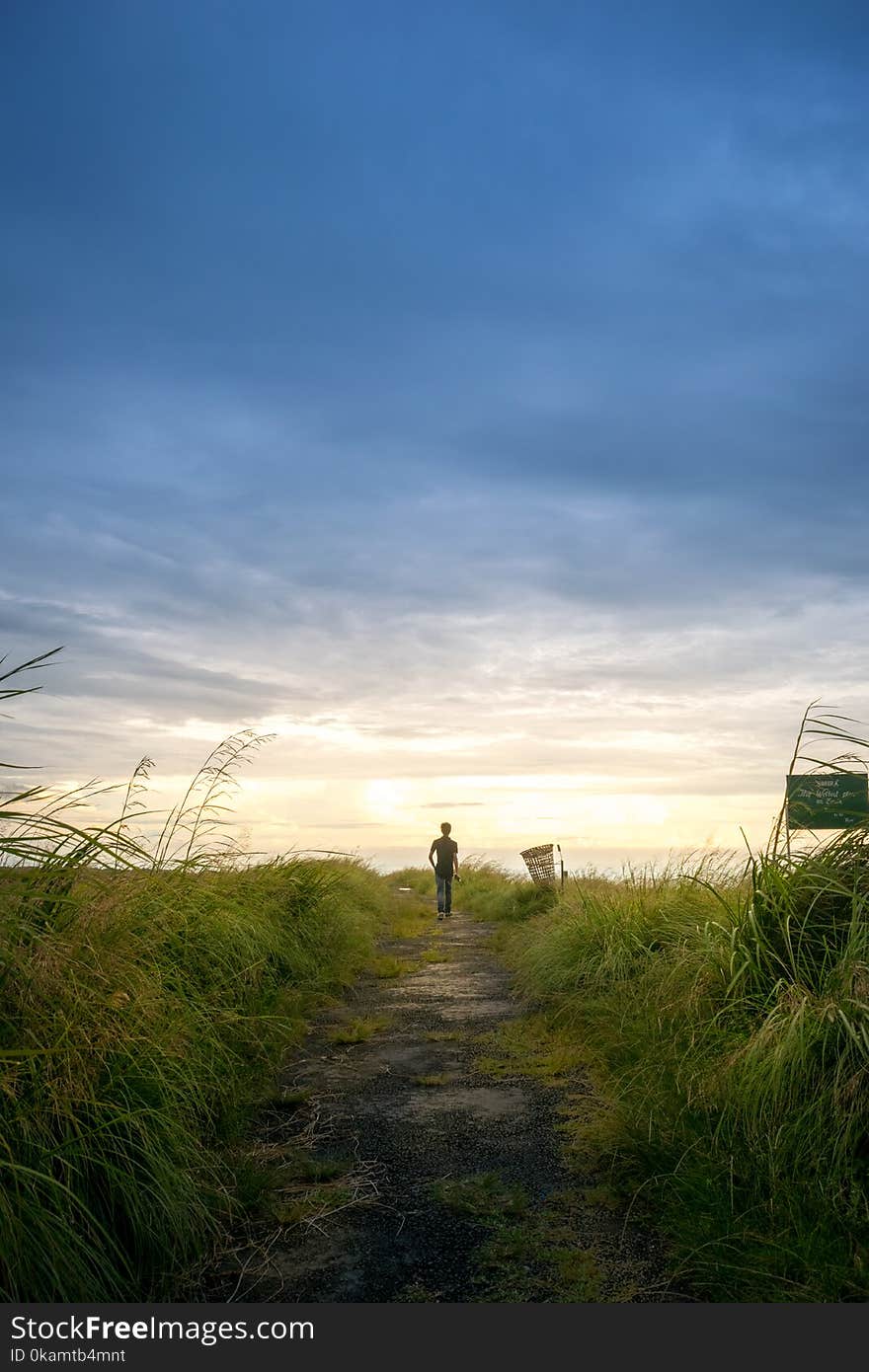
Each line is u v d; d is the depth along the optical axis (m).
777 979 4.64
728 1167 3.59
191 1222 3.34
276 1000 7.04
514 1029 6.97
